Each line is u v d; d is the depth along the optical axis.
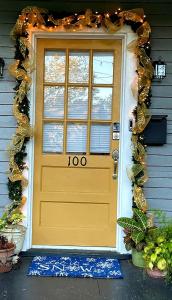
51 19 3.51
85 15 3.52
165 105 3.63
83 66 3.72
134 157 3.57
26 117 3.59
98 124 3.73
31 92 3.66
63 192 3.75
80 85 3.72
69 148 3.75
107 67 3.71
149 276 3.26
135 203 3.60
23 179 3.65
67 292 2.95
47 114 3.74
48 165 3.75
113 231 3.74
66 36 3.66
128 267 3.44
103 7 3.59
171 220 3.66
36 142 3.74
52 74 3.72
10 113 3.70
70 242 3.75
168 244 3.18
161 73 3.55
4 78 3.67
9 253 3.25
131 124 3.61
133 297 2.89
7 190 3.71
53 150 3.76
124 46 3.61
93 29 3.59
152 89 3.63
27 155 3.67
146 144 3.64
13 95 3.68
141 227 3.39
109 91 3.72
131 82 3.59
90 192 3.74
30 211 3.73
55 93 3.73
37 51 3.70
